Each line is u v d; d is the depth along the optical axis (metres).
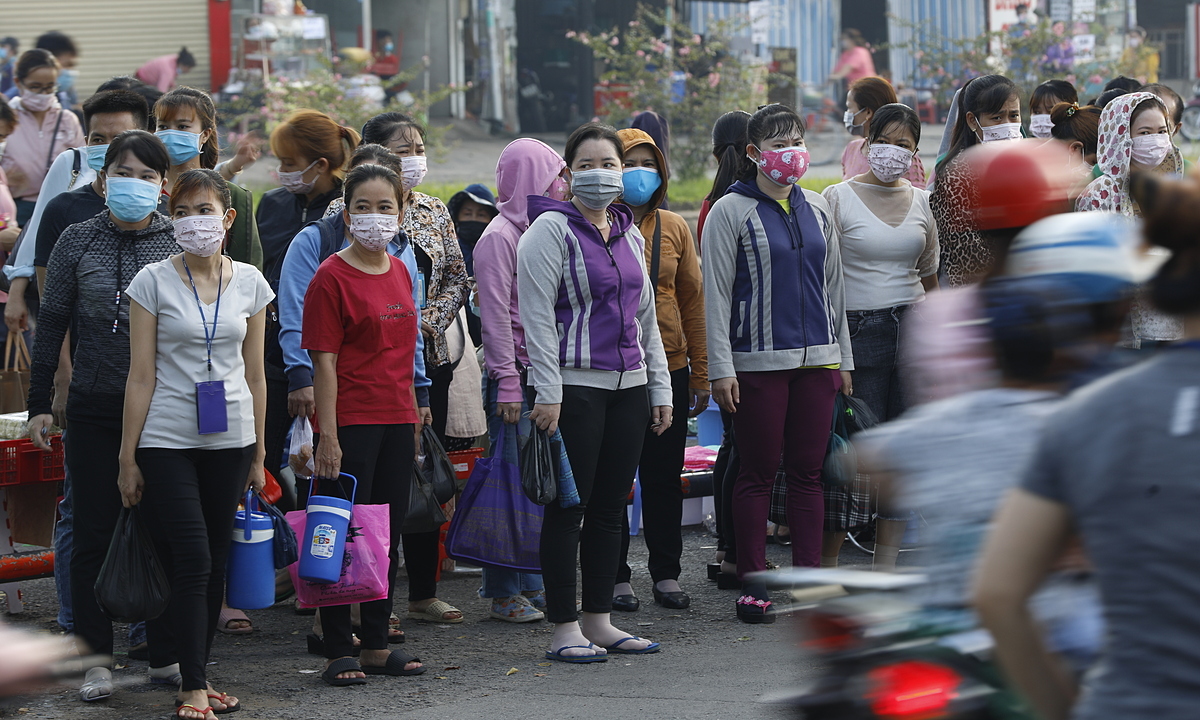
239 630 12.64
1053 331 5.16
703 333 13.64
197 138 11.88
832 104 47.41
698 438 18.73
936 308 5.71
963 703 5.07
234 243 11.91
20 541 12.63
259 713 10.03
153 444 9.74
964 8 47.94
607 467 11.45
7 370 13.40
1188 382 4.15
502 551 12.08
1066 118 15.58
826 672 5.51
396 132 13.62
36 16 41.22
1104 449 4.18
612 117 40.19
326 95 37.84
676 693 10.35
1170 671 4.02
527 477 10.91
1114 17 48.22
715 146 14.38
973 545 5.23
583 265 11.07
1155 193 4.37
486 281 12.05
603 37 40.28
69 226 10.41
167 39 41.50
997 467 5.22
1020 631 4.36
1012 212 5.47
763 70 40.25
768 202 12.64
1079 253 5.14
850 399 12.91
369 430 10.70
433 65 47.19
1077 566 5.07
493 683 10.80
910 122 13.14
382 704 10.24
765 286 12.49
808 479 12.70
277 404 12.71
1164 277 4.38
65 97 28.59
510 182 12.34
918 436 5.47
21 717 9.89
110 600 9.63
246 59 40.91
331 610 10.86
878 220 13.23
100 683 10.26
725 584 14.16
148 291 9.79
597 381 11.13
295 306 11.63
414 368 11.26
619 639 11.67
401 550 15.72
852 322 13.32
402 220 12.78
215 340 9.92
